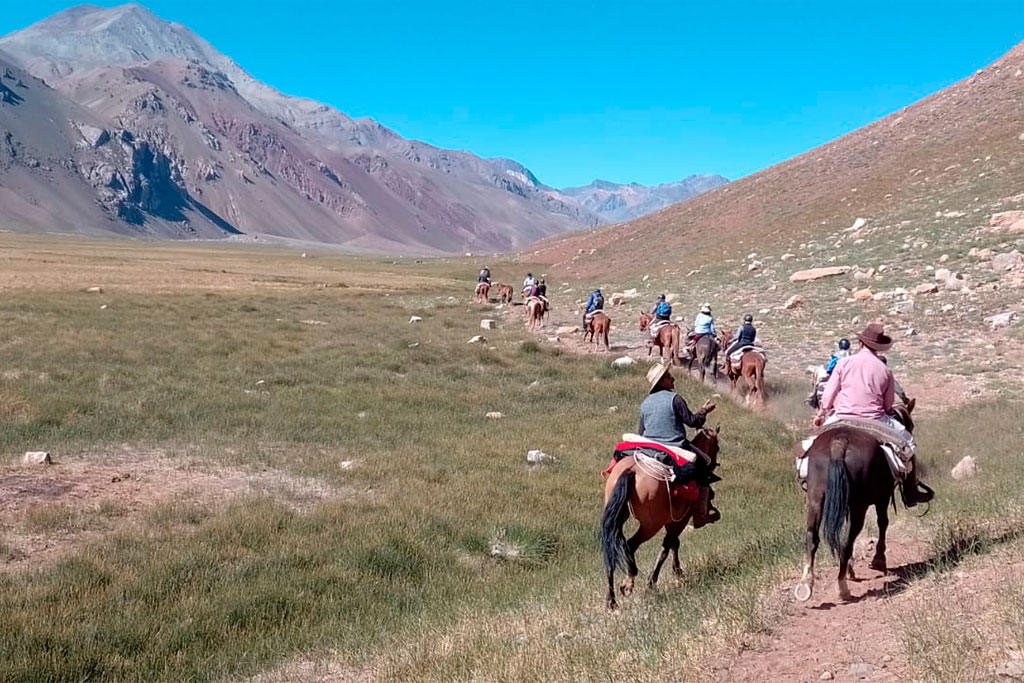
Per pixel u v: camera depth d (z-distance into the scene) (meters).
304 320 36.16
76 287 46.03
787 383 23.38
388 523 12.71
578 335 33.19
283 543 11.79
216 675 8.67
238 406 19.56
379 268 94.69
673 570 9.72
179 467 15.34
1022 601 6.49
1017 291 29.95
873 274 36.84
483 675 7.32
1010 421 17.77
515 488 14.88
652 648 7.09
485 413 20.61
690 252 62.28
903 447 8.13
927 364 24.05
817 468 7.75
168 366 23.45
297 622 9.82
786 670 6.41
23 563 10.80
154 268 71.00
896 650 6.38
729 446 17.84
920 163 60.12
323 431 18.14
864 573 8.74
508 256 103.56
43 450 15.63
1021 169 47.69
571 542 12.67
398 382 23.30
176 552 11.09
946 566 8.22
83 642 8.89
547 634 8.11
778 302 36.09
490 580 11.22
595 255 76.94
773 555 9.95
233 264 89.50
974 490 12.16
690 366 24.58
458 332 33.34
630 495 8.48
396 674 7.96
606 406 21.73
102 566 10.53
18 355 23.30
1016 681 5.47
